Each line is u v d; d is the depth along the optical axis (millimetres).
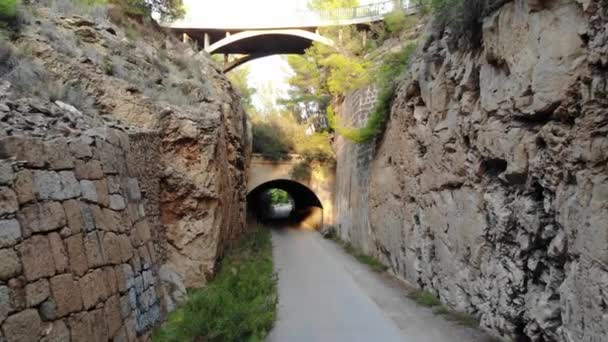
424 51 12203
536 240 6988
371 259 18031
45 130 5578
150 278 7770
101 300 5547
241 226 20969
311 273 15719
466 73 9195
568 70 6004
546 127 6410
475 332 8719
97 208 6012
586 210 5383
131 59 12234
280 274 15406
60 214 4984
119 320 6000
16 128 4996
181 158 10695
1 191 4125
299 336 8953
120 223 6746
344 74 22266
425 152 12266
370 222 18766
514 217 7551
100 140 6688
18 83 6965
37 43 9180
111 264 6082
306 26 28578
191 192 10516
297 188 34750
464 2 8969
